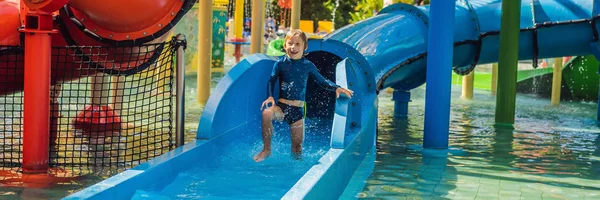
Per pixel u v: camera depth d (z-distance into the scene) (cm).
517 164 729
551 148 848
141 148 760
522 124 1100
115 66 744
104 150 709
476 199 559
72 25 709
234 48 2347
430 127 823
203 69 1282
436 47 814
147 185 493
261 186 541
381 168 684
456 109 1344
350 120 710
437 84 818
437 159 748
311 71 684
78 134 829
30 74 614
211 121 649
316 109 946
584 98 1664
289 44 688
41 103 619
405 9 1044
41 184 573
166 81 1384
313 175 466
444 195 570
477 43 1054
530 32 1071
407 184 611
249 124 768
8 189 551
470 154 788
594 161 758
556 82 1512
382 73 924
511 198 565
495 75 1734
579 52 1074
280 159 654
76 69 737
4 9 699
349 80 710
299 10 1346
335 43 822
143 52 722
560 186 619
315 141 772
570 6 1040
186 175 556
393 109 1309
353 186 591
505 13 1053
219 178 558
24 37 659
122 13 677
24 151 621
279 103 683
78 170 634
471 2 1105
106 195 424
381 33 980
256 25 1266
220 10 2023
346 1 3916
